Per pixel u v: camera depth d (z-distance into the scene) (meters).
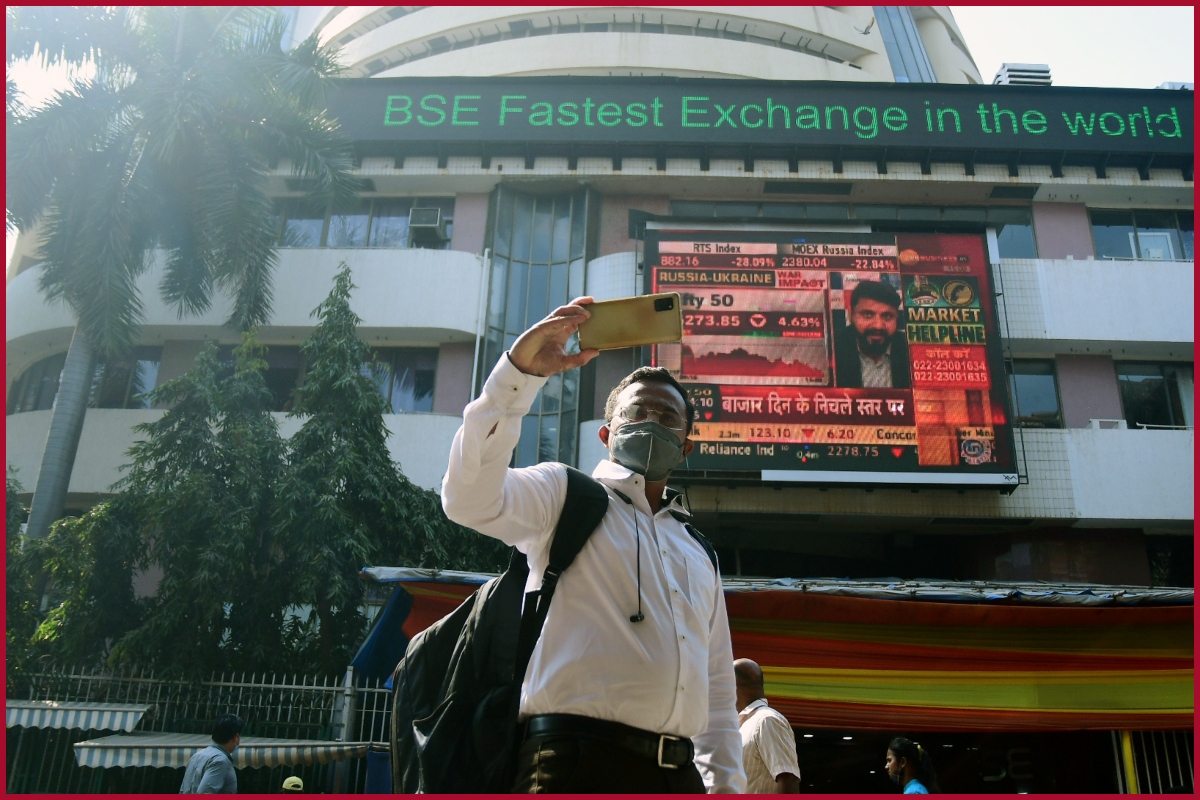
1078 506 14.71
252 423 10.88
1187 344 15.98
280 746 7.38
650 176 17.00
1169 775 7.71
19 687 9.31
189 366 16.45
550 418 15.85
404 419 15.24
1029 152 16.94
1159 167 17.16
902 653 7.69
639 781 1.94
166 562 9.90
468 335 16.19
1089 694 7.62
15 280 17.59
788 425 14.11
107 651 10.02
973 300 14.83
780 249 15.05
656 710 2.01
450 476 2.03
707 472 13.91
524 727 2.04
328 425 11.09
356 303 16.08
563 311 2.11
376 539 10.87
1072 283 16.27
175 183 13.44
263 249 13.34
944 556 16.20
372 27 26.67
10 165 12.20
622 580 2.11
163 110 12.45
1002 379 14.39
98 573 9.95
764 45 23.52
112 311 12.12
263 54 13.67
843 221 15.30
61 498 12.27
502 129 16.98
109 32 13.21
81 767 8.72
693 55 22.27
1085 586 9.02
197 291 14.02
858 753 10.75
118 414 15.63
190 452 10.45
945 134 16.98
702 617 2.25
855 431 14.09
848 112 17.11
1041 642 7.73
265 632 10.05
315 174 14.04
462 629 2.34
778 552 16.00
